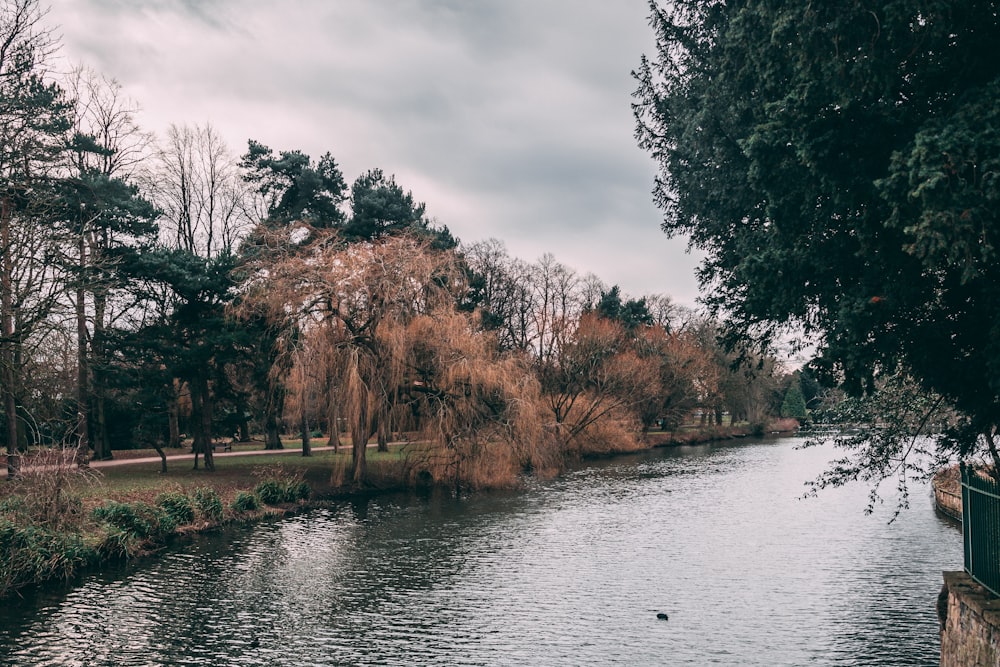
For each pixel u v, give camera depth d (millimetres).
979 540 12422
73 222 31375
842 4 10570
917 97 11250
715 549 27172
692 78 17281
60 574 22328
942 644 13461
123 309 37938
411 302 39250
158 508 28688
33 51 28891
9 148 26516
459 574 23656
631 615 19453
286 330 37281
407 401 40375
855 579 22688
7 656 16266
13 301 25391
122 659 16203
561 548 27375
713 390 79500
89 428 44625
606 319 68375
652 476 49656
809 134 11281
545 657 16547
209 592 21344
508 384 40094
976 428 12891
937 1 9586
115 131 40125
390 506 36625
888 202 10125
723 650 16875
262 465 42906
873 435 18359
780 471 52500
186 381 42750
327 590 21703
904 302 11211
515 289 70375
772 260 12523
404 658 16469
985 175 8977
